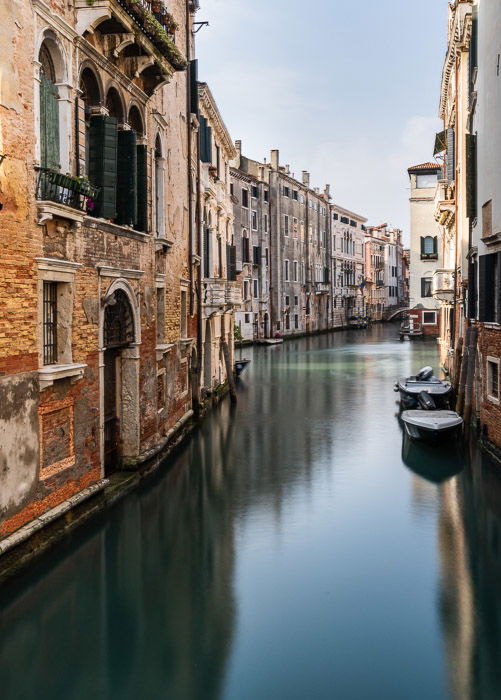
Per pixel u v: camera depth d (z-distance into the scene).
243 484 14.62
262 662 7.83
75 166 10.90
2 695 7.21
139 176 13.78
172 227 17.28
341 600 9.34
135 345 13.72
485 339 16.88
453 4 25.80
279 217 59.31
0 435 8.78
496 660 7.89
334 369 36.38
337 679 7.52
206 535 11.62
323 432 19.95
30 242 9.40
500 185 14.98
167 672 7.59
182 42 18.92
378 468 15.95
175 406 17.95
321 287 71.81
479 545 11.25
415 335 56.16
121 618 8.74
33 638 8.25
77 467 11.09
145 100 14.16
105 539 11.33
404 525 12.20
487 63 16.41
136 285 13.74
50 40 10.12
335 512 12.87
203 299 23.06
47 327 10.38
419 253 54.72
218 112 25.00
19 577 9.13
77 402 11.05
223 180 28.33
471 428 18.98
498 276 15.45
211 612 8.98
